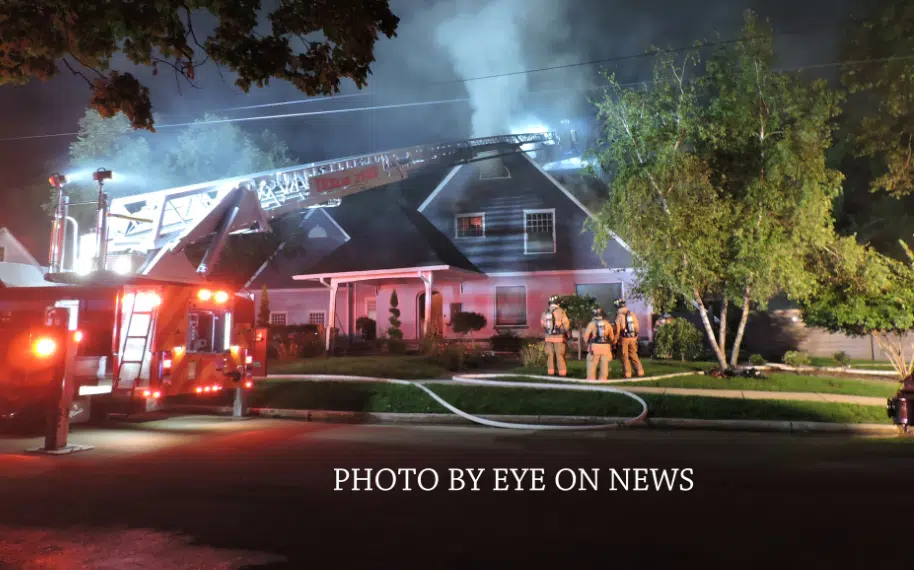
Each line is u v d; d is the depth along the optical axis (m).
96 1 6.18
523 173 27.81
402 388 14.05
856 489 6.54
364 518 5.73
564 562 4.55
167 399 13.82
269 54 6.83
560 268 26.56
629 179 15.21
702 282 15.27
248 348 12.31
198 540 5.15
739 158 14.91
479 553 4.77
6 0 6.00
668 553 4.72
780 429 10.95
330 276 25.14
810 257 15.72
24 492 6.67
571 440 9.98
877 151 21.78
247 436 10.39
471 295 27.34
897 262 14.83
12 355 9.02
